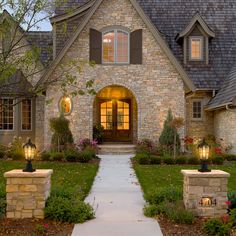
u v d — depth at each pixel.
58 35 23.16
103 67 22.00
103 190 11.91
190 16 26.27
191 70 24.03
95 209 9.51
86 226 8.07
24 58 12.90
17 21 12.36
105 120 26.14
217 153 18.78
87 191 11.48
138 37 22.06
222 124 22.12
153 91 22.02
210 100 23.86
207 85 23.48
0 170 15.42
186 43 24.23
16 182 8.53
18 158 18.80
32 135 23.81
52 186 10.27
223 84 23.09
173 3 26.80
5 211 8.74
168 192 9.69
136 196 11.05
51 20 21.41
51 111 21.84
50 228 7.93
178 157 17.92
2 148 21.28
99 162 18.31
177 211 8.39
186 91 22.55
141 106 22.00
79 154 18.28
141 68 22.08
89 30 21.97
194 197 8.57
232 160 19.06
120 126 26.16
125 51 22.23
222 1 27.05
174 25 25.83
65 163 17.69
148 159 17.66
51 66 20.83
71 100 21.88
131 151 21.80
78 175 14.23
